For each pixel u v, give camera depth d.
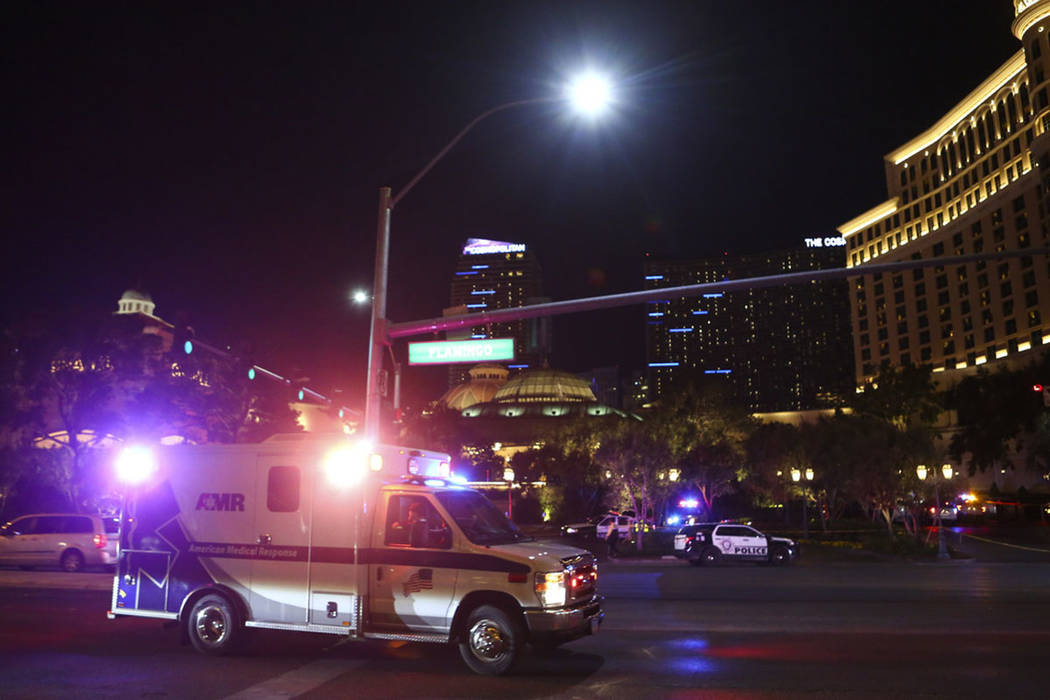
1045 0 92.62
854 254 140.62
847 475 41.72
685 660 10.20
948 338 117.88
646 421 45.50
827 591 19.39
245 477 10.77
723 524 31.34
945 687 8.55
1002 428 75.88
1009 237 105.62
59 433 39.00
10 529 25.31
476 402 166.38
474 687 8.74
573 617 9.23
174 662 10.17
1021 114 104.00
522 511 72.00
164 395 35.09
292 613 10.17
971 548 41.16
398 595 9.76
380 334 16.95
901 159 130.88
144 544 11.12
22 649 11.12
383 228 17.52
